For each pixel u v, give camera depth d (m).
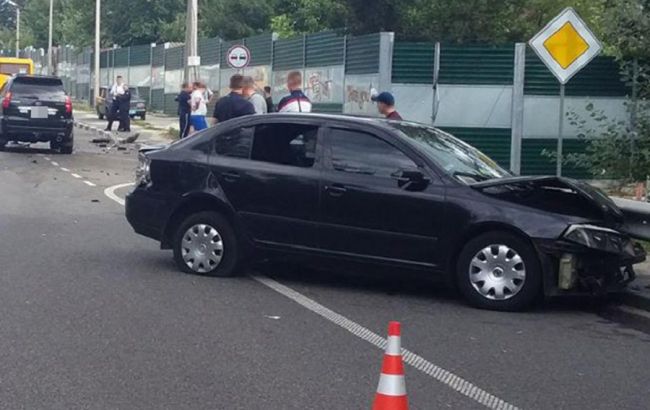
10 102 27.25
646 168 18.08
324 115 10.70
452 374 7.57
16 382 6.99
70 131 27.92
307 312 9.53
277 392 6.90
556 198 10.05
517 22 28.84
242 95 15.15
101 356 7.71
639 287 10.49
